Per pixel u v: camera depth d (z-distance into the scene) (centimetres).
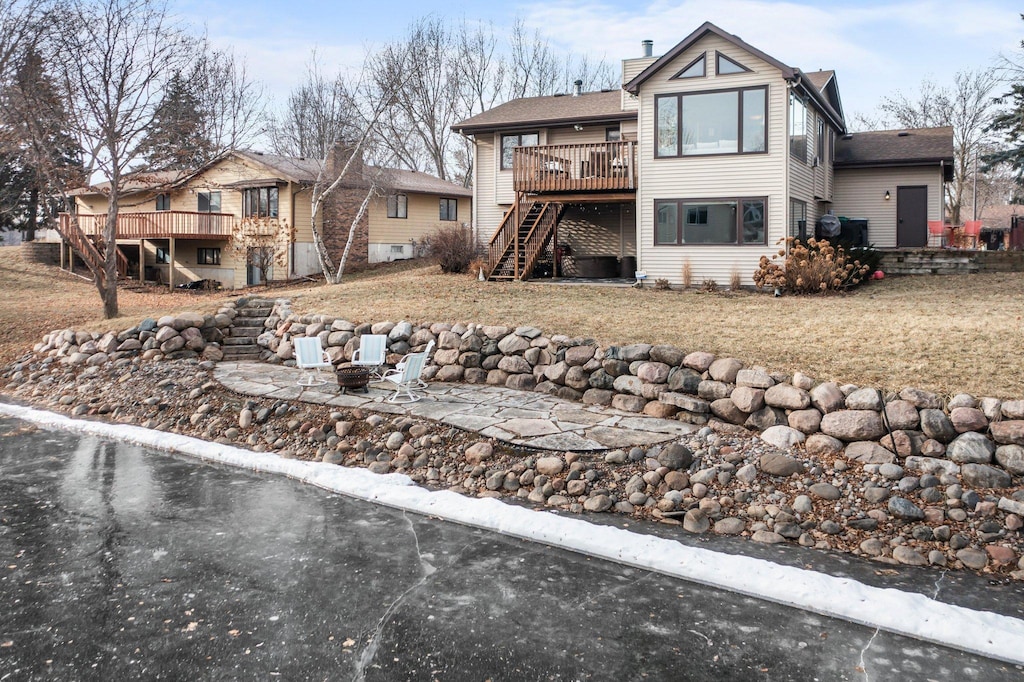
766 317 1350
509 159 2686
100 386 1278
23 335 1728
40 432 1077
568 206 2583
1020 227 3244
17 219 4038
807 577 551
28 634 482
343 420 980
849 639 477
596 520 698
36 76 1695
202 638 477
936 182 2452
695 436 867
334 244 3194
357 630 488
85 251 2392
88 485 813
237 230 3031
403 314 1459
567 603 528
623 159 2142
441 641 474
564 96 2900
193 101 2050
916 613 497
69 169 1817
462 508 711
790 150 1959
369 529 677
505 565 595
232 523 692
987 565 582
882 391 813
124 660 450
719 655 457
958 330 1061
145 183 2139
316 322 1453
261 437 994
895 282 1998
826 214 2452
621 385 1018
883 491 693
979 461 716
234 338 1536
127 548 629
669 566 582
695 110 2022
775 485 736
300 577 570
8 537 656
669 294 1844
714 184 2011
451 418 951
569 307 1551
